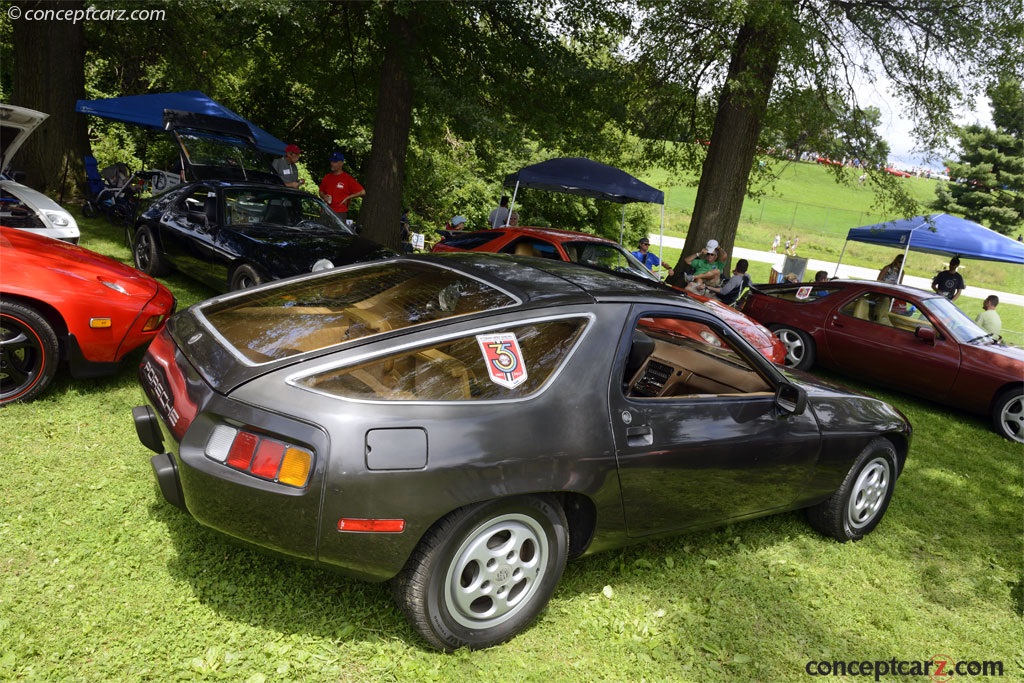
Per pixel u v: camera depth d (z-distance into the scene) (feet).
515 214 41.24
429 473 7.75
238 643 8.27
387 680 8.16
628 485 9.59
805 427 12.00
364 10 39.04
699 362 11.57
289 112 73.15
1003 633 11.71
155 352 9.69
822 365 29.43
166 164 71.41
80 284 13.51
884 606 11.86
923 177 229.45
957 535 15.46
